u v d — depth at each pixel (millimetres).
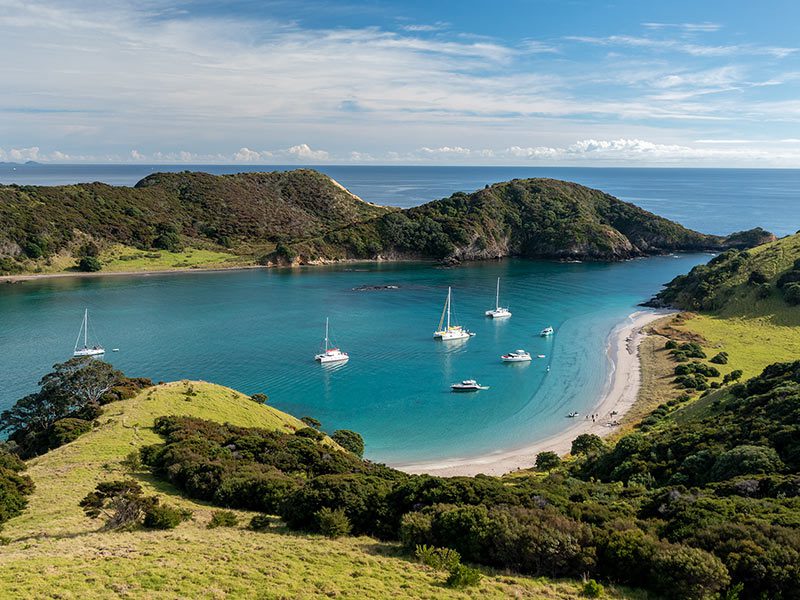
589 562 25000
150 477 41594
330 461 46906
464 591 23094
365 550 28422
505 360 104125
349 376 95375
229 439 50750
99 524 31016
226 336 116750
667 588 23156
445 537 28047
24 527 30062
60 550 25391
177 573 23000
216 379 91938
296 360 102875
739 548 24000
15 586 20391
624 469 49938
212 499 37688
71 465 42344
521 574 25641
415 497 32781
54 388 61312
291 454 48031
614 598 22938
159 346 108625
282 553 26844
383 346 113000
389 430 74500
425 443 70562
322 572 24500
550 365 101938
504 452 67875
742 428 48812
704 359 99562
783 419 47312
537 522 27375
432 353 108875
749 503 30000
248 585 22500
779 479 34844
